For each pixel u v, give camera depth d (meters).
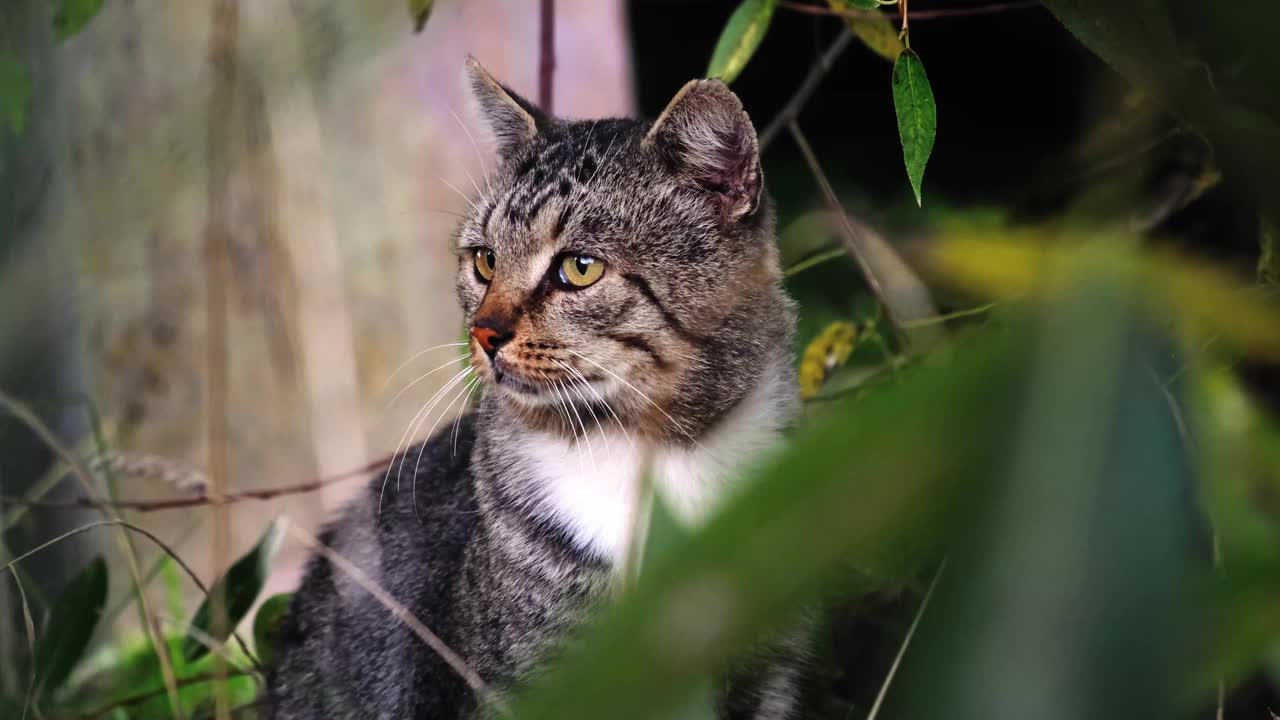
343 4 1.71
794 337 1.84
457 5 2.12
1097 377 1.02
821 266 2.16
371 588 1.77
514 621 1.78
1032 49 2.27
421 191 2.09
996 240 1.80
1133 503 1.00
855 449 1.06
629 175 1.80
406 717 1.81
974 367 1.08
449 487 1.84
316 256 1.98
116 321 1.93
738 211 1.80
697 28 2.57
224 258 1.71
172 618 1.92
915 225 2.21
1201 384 1.56
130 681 1.92
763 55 2.43
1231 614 1.09
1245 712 1.74
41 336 1.75
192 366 2.00
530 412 1.80
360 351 2.06
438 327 2.10
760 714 1.79
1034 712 0.97
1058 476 1.00
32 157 1.72
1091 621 0.98
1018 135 2.32
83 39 1.77
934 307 1.97
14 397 1.83
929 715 1.06
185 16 1.76
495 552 1.79
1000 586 1.00
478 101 1.88
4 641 1.84
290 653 1.86
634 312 1.79
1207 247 1.79
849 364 1.99
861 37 1.84
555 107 2.21
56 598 1.88
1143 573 1.00
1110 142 1.82
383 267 2.07
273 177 1.80
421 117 2.08
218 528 1.73
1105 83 1.73
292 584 2.06
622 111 2.23
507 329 1.79
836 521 1.04
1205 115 1.60
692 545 1.07
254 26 1.71
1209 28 1.55
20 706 1.82
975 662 1.01
